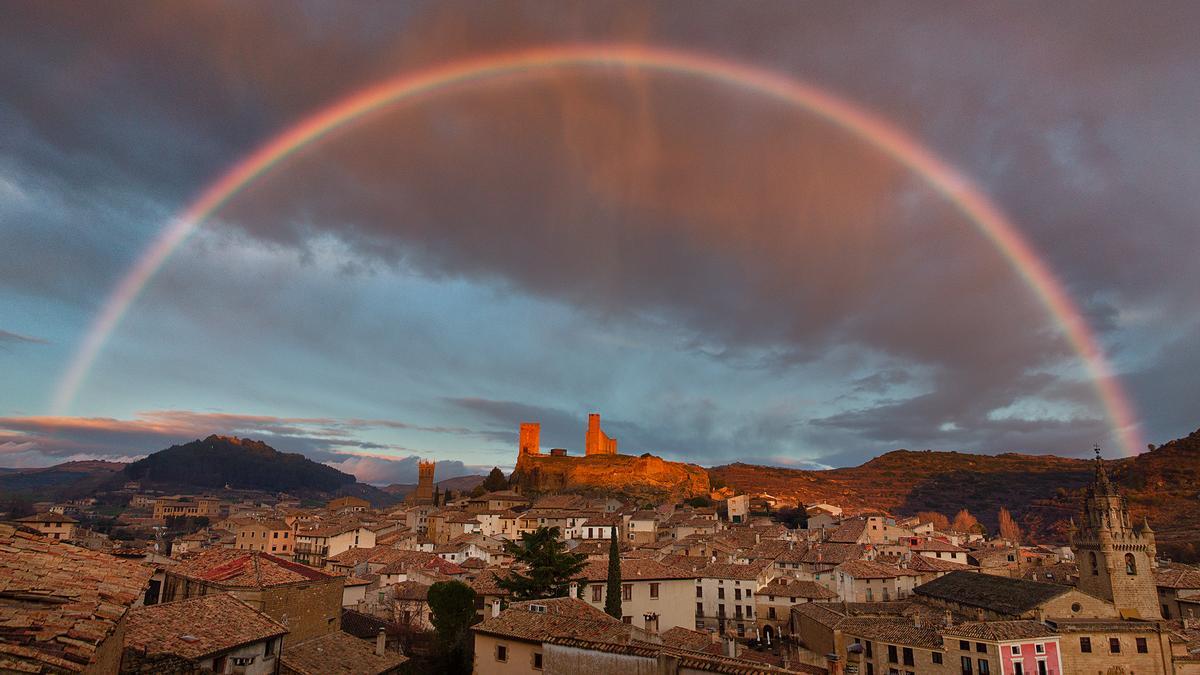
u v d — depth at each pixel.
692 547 138.62
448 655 62.16
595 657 37.44
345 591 84.88
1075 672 72.56
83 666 21.33
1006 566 126.81
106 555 29.30
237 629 41.19
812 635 89.56
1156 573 99.44
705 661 33.09
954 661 71.69
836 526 174.50
